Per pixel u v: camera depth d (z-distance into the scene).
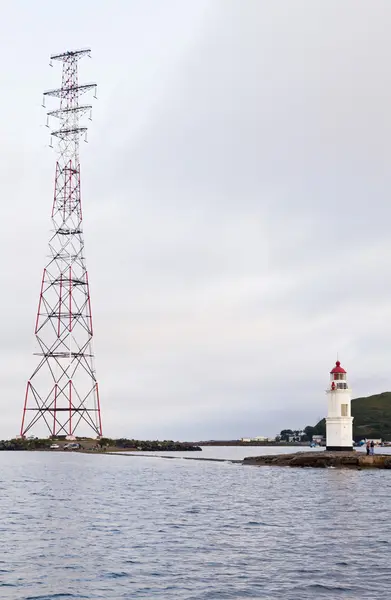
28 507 70.25
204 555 43.78
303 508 70.44
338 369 143.75
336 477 116.75
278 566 40.66
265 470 141.50
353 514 65.00
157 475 126.75
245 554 44.12
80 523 58.16
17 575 38.47
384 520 60.53
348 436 143.62
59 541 48.66
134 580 37.41
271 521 60.09
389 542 48.53
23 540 49.09
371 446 145.12
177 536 51.19
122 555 43.72
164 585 36.38
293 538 50.34
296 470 137.88
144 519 61.22
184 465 168.12
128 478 117.50
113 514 64.81
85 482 107.19
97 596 34.41
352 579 37.59
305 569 39.88
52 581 37.19
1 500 77.31
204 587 35.97
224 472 136.25
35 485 100.19
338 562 41.69
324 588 35.78
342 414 143.62
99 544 47.50
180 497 83.06
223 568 40.16
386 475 120.50
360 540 49.38
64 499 79.12
